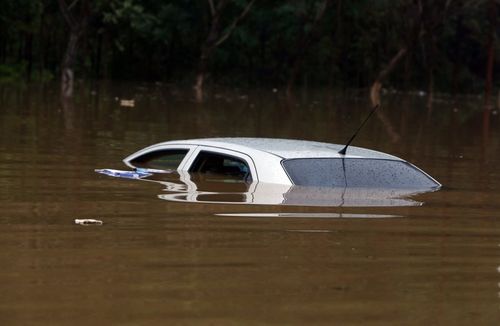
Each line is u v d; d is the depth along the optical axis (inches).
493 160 1018.7
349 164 664.4
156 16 3873.0
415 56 4347.9
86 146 984.9
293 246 466.0
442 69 4493.1
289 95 3090.6
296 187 627.8
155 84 3619.6
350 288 393.7
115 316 347.3
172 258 434.3
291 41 4074.8
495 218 567.2
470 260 451.5
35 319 341.4
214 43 3353.8
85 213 545.3
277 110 2038.6
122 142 1058.1
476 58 4667.8
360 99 2967.5
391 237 497.4
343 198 603.8
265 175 642.2
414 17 3405.5
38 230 492.7
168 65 4158.5
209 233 491.8
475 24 4379.9
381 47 4303.6
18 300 363.6
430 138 1370.6
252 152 669.9
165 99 2349.9
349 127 1553.9
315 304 369.1
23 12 3779.5
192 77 4015.8
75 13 3809.1
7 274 399.9
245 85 3996.1
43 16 3858.3
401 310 365.4
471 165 950.4
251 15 3905.0
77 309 354.3
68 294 373.1
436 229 524.7
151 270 412.2
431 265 438.6
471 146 1238.3
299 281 401.7
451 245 484.1
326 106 2351.1
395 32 4252.0
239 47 4084.6
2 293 371.6
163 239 474.3
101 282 390.9
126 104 1980.8
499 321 356.5
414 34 3378.4
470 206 610.9
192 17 3932.1
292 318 351.3
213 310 357.4
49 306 356.8
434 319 356.2
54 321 339.9
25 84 2940.5
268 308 362.3
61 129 1218.0
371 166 669.9
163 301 366.9
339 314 358.0
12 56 4148.6
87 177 700.7
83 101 2020.2
